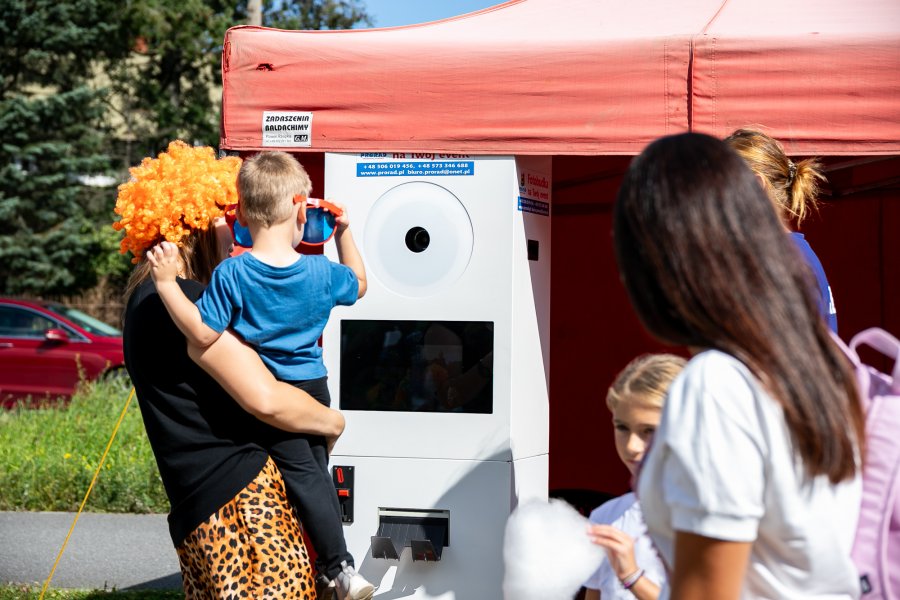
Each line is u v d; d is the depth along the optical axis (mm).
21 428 9594
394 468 3422
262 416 2508
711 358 1312
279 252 2662
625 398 2109
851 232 5070
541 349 3697
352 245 3125
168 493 2570
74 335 12938
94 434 9094
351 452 3447
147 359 2549
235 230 2855
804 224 5125
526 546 2039
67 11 21859
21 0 21219
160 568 5820
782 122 3242
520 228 3480
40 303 13406
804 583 1325
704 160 1359
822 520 1302
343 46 3523
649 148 1417
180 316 2436
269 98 3566
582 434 5418
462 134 3439
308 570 2539
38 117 20938
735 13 3652
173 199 2607
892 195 4973
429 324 3438
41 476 7719
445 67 3453
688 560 1277
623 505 2248
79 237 21328
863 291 5066
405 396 3436
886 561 1455
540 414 3684
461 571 3361
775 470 1265
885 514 1463
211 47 25016
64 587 5355
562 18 3861
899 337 5004
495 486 3354
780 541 1306
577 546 2027
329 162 3533
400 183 3488
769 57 3244
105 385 11844
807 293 1342
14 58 21875
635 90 3334
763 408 1270
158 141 24562
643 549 2168
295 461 2607
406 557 3406
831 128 3215
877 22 3363
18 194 21047
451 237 3438
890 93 3182
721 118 3275
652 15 3748
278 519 2523
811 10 3637
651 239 1341
